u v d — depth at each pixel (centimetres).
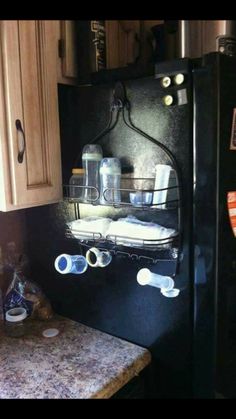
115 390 101
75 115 122
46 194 117
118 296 121
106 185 110
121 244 108
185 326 104
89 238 114
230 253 99
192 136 96
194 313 102
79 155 123
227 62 92
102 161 111
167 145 101
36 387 99
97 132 117
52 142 117
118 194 110
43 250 142
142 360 111
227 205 96
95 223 112
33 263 147
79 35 129
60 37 126
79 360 111
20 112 107
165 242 100
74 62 130
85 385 99
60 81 128
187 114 96
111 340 122
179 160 99
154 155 104
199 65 95
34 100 111
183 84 96
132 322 118
